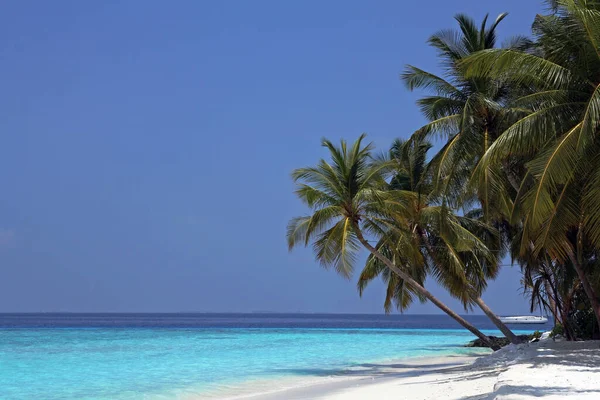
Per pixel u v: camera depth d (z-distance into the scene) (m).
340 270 27.70
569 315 32.56
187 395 19.02
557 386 12.44
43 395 19.17
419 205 29.73
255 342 48.50
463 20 25.09
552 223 17.70
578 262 24.05
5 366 28.06
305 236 27.91
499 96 24.14
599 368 16.53
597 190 16.36
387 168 28.94
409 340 53.66
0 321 147.00
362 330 85.44
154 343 45.78
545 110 17.84
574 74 17.97
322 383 21.44
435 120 24.19
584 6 17.34
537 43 21.50
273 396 18.20
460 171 25.81
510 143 17.91
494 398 11.34
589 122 15.97
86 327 91.06
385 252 33.72
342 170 27.92
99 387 21.00
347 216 27.98
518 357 23.34
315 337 58.78
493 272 34.19
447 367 25.33
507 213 25.31
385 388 18.39
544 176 16.31
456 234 27.67
